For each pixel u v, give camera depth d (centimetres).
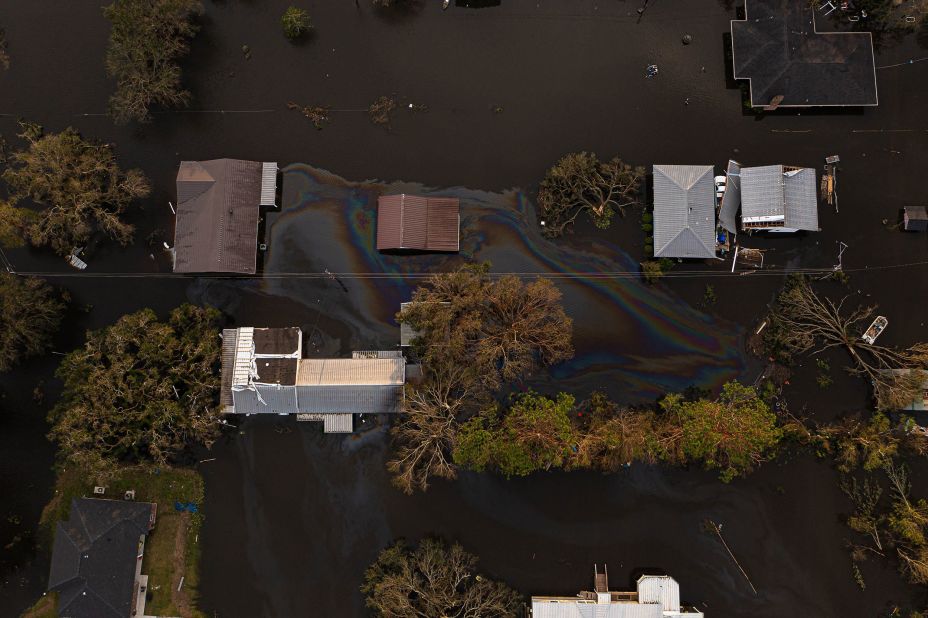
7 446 4644
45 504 4597
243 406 4503
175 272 4569
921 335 4647
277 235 4775
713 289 4706
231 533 4588
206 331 4469
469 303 4103
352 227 4784
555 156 4825
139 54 4541
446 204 4641
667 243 4531
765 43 4675
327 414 4562
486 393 4388
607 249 4753
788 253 4716
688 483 4603
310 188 4800
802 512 4581
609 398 4647
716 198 4712
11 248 4738
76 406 4241
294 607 4541
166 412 4244
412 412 4231
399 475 4541
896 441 4438
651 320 4706
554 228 4725
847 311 4678
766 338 4650
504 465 4184
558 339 4175
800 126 4800
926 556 4275
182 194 4556
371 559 4559
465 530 4581
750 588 4534
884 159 4769
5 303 4341
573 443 4156
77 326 4712
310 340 4703
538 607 4331
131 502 4459
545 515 4588
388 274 4750
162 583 4528
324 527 4591
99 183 4562
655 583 4381
